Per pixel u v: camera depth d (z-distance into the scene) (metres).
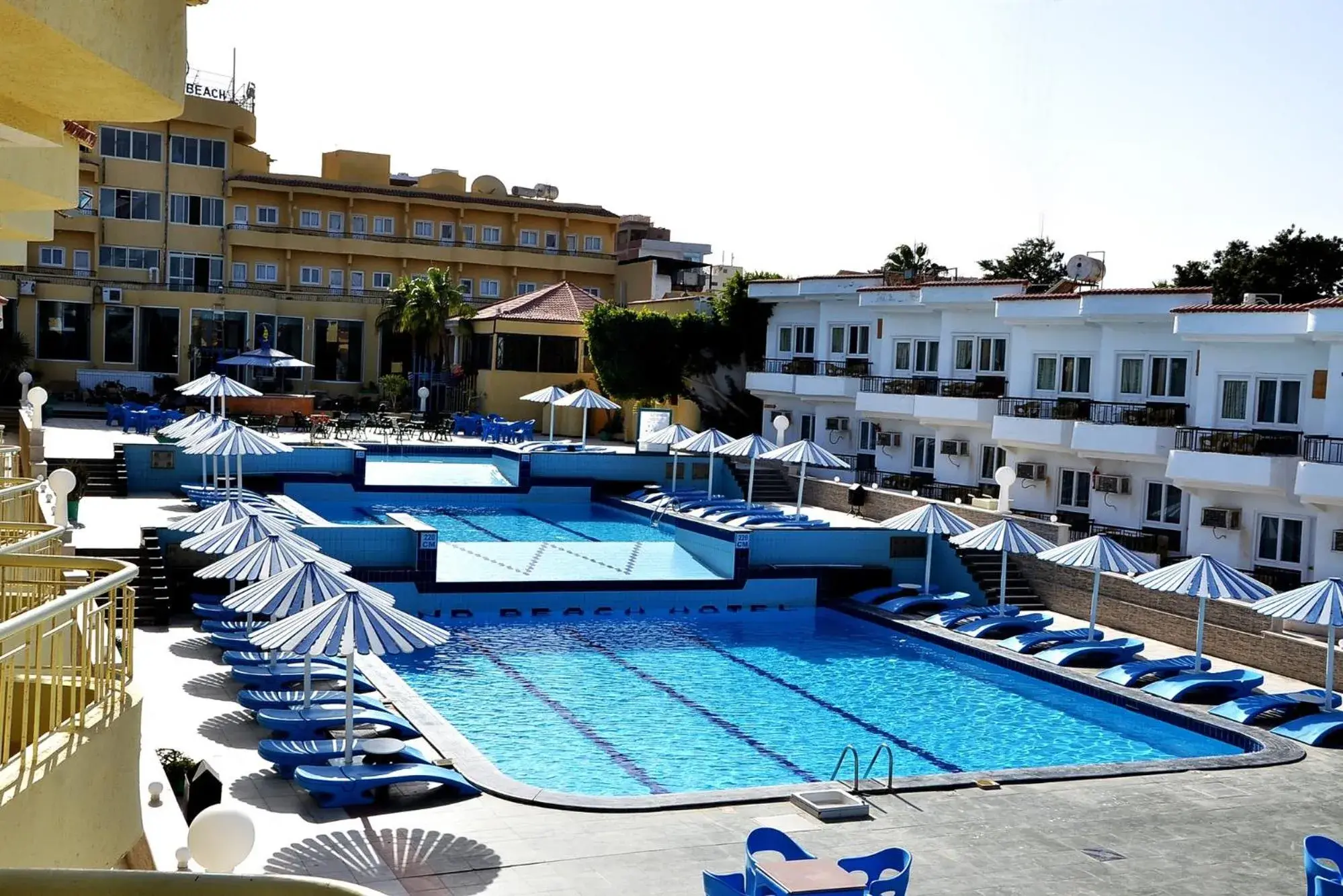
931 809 14.40
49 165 7.83
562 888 11.34
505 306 56.06
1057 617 27.20
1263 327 27.20
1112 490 30.94
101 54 5.29
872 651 24.11
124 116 6.35
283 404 50.41
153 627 20.80
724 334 47.78
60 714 6.88
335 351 59.38
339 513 34.53
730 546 28.38
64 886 3.82
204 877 3.82
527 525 34.88
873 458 41.31
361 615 13.59
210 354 56.16
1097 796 15.28
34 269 55.69
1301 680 22.12
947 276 42.44
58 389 53.22
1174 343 30.69
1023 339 34.59
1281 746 17.91
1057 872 12.51
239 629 19.91
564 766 16.23
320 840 12.20
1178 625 24.72
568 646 23.19
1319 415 26.70
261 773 14.09
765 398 45.78
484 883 11.38
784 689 20.94
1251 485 26.52
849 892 9.48
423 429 48.22
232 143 59.34
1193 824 14.32
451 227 65.25
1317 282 52.59
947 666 23.11
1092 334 32.91
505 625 24.75
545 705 19.11
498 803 13.70
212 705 16.56
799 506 33.03
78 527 24.70
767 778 16.17
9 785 5.97
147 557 22.22
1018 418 33.16
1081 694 21.33
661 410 40.84
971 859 12.75
